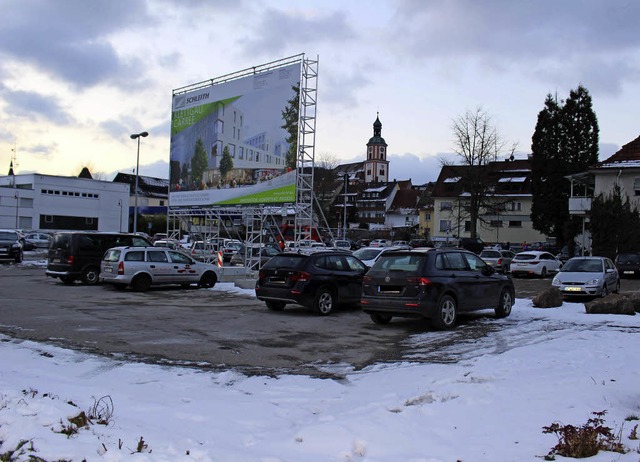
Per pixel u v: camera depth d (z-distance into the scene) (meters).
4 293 18.33
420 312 11.43
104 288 20.56
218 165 27.86
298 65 23.72
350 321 13.12
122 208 76.31
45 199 68.44
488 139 50.66
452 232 71.50
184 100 30.67
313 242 29.25
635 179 38.25
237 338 10.82
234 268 24.50
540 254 33.44
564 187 52.81
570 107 53.09
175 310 14.77
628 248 34.59
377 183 113.31
